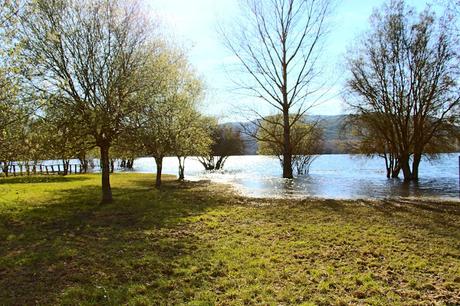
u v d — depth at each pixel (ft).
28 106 50.37
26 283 25.53
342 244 34.86
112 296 22.88
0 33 43.50
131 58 62.75
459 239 36.60
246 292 23.15
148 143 78.38
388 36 106.11
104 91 59.21
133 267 28.43
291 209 57.21
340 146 140.46
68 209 58.13
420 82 105.19
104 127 59.41
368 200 68.90
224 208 58.34
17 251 33.81
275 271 27.07
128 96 61.21
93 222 47.83
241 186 99.71
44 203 64.64
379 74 108.17
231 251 32.37
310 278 25.61
